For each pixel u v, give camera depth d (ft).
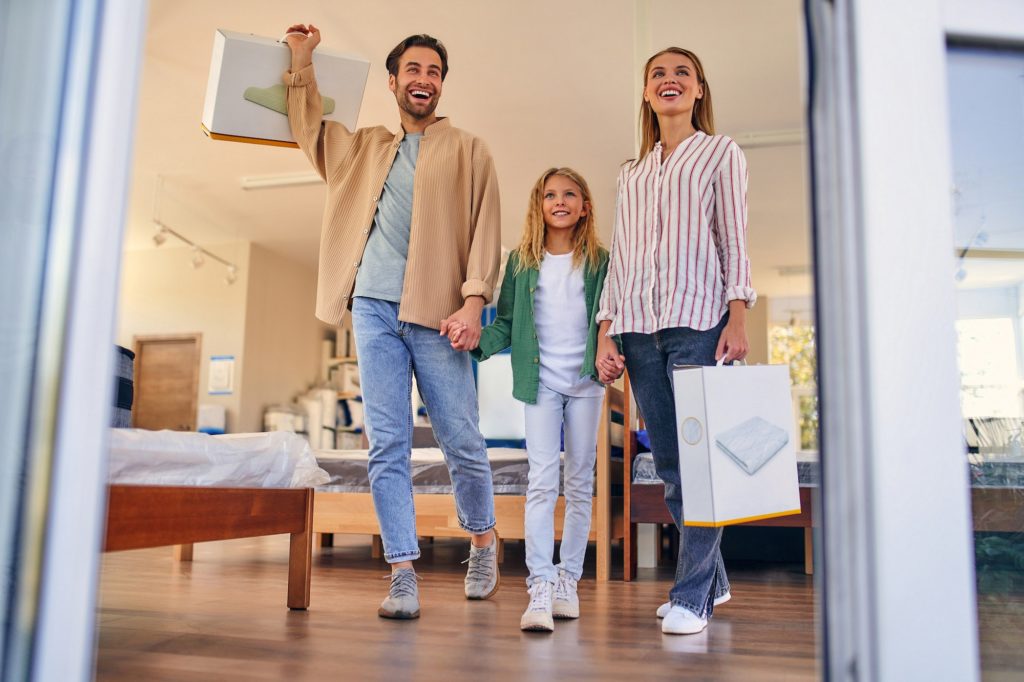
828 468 2.83
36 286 2.94
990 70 3.10
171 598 7.88
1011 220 3.13
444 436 7.20
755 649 5.53
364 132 7.33
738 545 13.50
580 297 7.15
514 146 19.66
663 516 10.11
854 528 2.79
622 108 17.72
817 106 2.99
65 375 2.88
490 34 15.01
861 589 2.77
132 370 6.50
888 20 3.00
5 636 2.76
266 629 6.18
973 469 3.36
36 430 2.86
